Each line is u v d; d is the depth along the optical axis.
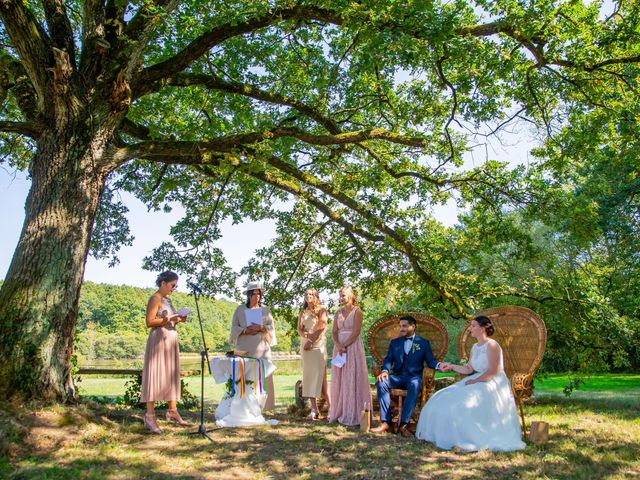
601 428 6.25
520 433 5.59
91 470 4.09
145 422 5.69
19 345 5.44
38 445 4.60
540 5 8.20
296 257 13.81
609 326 9.73
